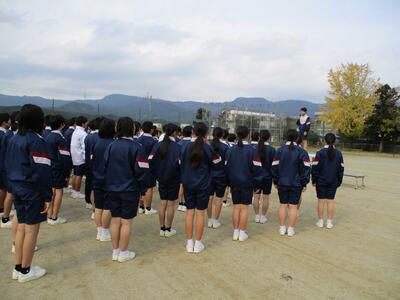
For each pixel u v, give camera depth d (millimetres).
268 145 6867
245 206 5750
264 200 6988
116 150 4570
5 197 6410
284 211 6238
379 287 4188
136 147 4590
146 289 3928
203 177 5012
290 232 6188
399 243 5945
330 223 6785
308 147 38250
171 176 5629
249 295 3865
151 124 7062
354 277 4465
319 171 6734
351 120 39562
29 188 3920
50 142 6121
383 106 41875
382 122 41625
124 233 4641
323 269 4695
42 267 4457
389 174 16000
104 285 3998
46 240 5512
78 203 8188
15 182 3906
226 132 8289
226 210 8180
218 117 32469
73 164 8070
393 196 10430
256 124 32656
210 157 5059
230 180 5715
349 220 7484
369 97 39219
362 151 41844
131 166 4582
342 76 39250
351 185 12523
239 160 5586
